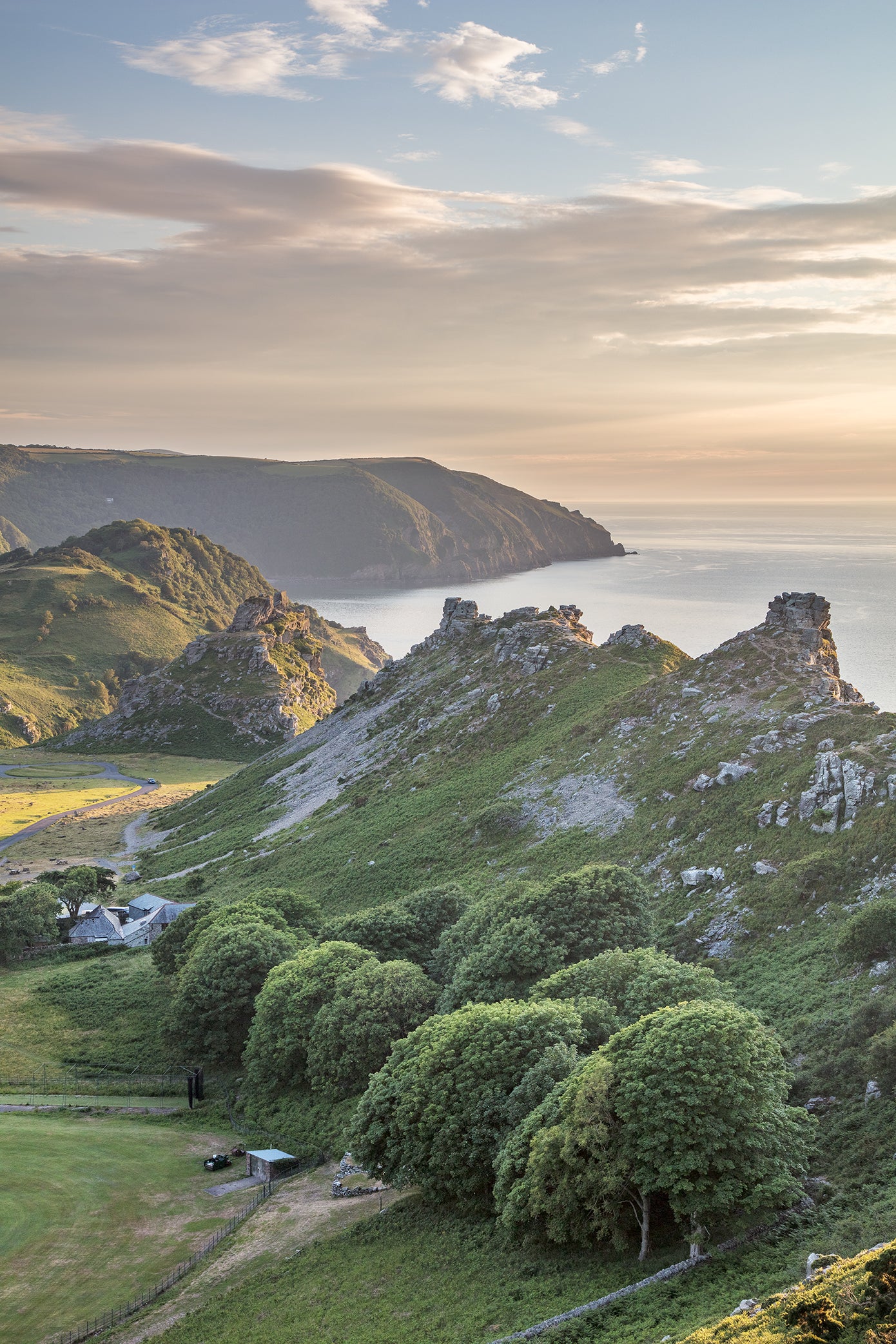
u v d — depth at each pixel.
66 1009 121.50
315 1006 88.62
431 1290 52.25
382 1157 64.69
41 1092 97.25
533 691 188.38
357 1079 82.00
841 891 82.44
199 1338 52.47
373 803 178.88
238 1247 62.53
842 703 118.62
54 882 185.38
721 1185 45.97
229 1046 100.44
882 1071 54.94
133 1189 72.25
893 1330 32.28
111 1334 53.97
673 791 117.56
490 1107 59.28
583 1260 50.50
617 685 173.25
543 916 86.19
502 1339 44.56
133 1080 99.38
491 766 163.00
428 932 104.12
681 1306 42.47
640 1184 48.62
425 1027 70.31
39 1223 66.75
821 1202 48.16
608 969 71.56
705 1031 50.66
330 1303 53.56
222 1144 80.88
